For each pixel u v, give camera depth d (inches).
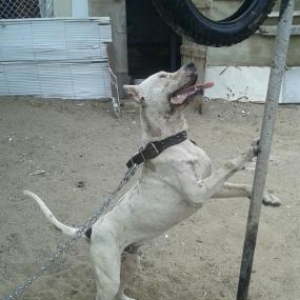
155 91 139.3
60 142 308.0
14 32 365.4
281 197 242.8
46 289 182.2
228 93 386.3
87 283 185.2
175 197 144.0
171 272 189.5
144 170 147.9
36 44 367.9
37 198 164.4
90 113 354.6
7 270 192.7
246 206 233.9
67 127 328.8
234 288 181.0
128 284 182.5
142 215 146.5
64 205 238.1
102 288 150.3
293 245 205.6
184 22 126.0
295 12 386.6
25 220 226.1
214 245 205.9
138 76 435.8
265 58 393.4
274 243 206.4
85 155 291.0
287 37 134.9
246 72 391.5
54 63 371.2
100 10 374.6
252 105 379.9
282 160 285.6
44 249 205.9
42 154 292.2
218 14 378.6
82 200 242.4
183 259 197.3
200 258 197.6
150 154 142.2
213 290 179.9
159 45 520.4
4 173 269.7
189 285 182.5
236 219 223.6
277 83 137.2
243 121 350.6
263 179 145.1
